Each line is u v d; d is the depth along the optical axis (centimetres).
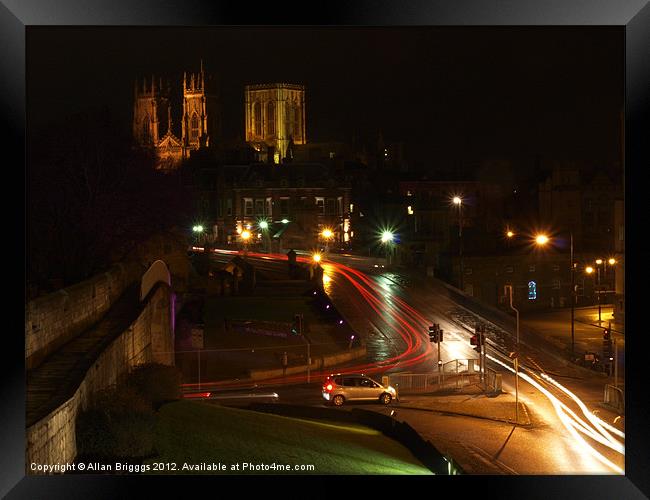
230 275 19775
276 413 8838
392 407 9831
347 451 6150
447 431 8538
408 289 19525
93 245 12412
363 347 13838
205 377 11588
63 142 12425
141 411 5150
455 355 13912
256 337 14462
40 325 5928
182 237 16525
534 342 15075
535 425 8962
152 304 9469
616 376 10400
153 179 14575
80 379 4853
